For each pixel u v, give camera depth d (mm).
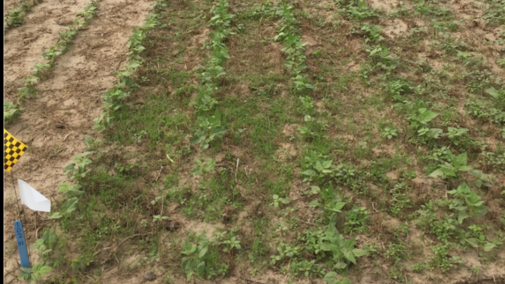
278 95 2457
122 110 2346
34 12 3150
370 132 2230
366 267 1720
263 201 1942
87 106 2416
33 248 1726
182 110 2373
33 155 2156
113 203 1938
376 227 1823
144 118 2316
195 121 2307
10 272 1712
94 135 2250
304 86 2451
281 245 1772
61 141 2225
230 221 1877
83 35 2916
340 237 1729
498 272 1701
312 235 1783
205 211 1914
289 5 3094
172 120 2299
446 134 2152
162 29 2943
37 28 2984
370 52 2693
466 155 1981
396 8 3096
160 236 1828
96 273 1716
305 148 2156
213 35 2861
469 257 1748
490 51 2701
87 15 3053
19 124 2314
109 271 1725
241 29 2902
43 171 2086
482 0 3154
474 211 1849
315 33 2889
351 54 2721
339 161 2092
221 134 2193
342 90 2471
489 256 1746
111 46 2826
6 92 2479
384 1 3180
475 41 2791
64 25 3021
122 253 1777
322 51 2736
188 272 1681
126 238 1812
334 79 2549
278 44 2791
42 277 1703
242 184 2008
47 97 2471
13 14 3037
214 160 2021
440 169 1989
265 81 2527
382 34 2867
